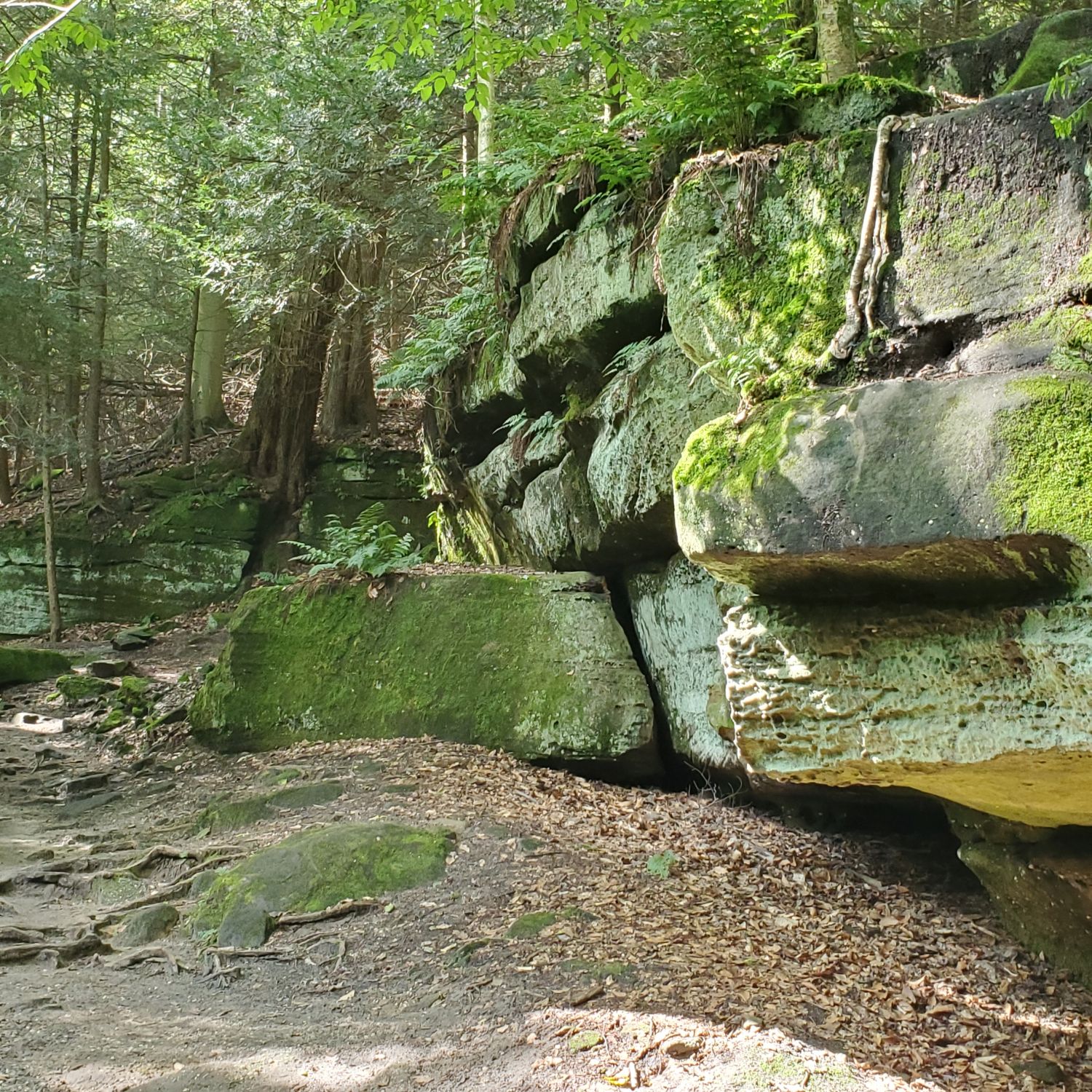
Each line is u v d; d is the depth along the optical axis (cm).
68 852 753
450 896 575
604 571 875
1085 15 609
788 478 351
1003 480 306
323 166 1322
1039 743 323
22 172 1891
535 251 897
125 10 1791
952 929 535
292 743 919
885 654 360
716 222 476
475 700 847
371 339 1980
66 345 1788
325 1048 442
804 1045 406
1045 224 353
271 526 1878
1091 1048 426
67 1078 423
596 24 1048
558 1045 415
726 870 605
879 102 579
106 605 1822
